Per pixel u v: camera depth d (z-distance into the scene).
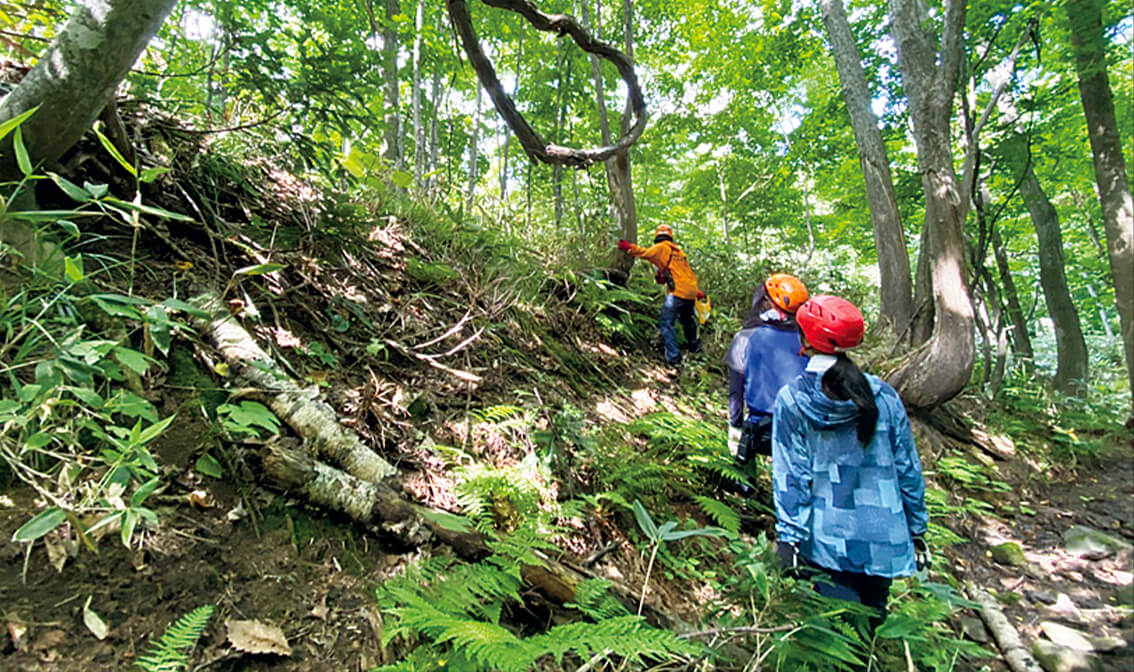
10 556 1.17
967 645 2.16
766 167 11.31
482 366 3.06
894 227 6.61
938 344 5.09
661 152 10.83
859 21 8.28
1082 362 8.51
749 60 10.20
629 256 5.58
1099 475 5.46
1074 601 3.14
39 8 2.38
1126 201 5.98
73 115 1.67
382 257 3.40
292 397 1.82
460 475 2.02
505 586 1.50
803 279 7.90
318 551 1.56
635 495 2.54
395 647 1.44
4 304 1.39
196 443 1.59
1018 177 6.53
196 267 2.18
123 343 1.65
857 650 1.91
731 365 3.01
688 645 1.34
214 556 1.39
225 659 1.21
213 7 2.43
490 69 1.92
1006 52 6.49
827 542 1.90
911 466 1.93
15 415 1.19
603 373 4.14
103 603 1.19
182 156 2.59
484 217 5.10
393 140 5.09
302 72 2.58
